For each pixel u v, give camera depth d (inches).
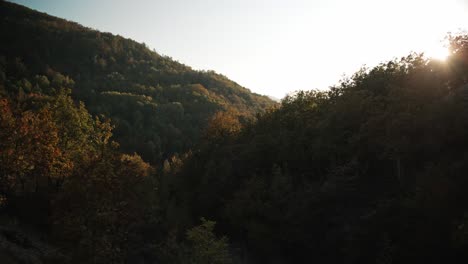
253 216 1501.0
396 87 1387.8
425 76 1310.3
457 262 887.7
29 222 1115.9
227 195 1793.8
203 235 928.9
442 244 914.7
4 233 855.1
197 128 5536.4
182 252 989.8
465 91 1089.4
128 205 722.2
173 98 7313.0
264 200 1523.1
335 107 1605.6
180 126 5693.9
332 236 1250.6
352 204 1267.2
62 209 693.3
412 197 1044.5
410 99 1267.2
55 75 6855.3
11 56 7293.3
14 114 1217.4
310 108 1950.1
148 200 844.0
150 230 1061.1
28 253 794.2
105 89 7362.2
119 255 703.1
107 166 729.0
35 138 1096.8
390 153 1206.3
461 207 881.5
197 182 2085.4
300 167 1617.9
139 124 5334.6
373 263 1079.0
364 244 1117.1
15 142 1063.0
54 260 751.7
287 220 1369.3
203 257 901.2
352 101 1491.1
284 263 1417.3
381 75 1704.0
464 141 1018.7
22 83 5319.9
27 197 1197.1
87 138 1526.8
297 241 1366.9
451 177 933.8
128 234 787.4
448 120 1066.7
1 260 663.1
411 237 1002.7
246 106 7760.8
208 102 6879.9
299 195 1397.6
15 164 1047.0
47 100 1544.0
